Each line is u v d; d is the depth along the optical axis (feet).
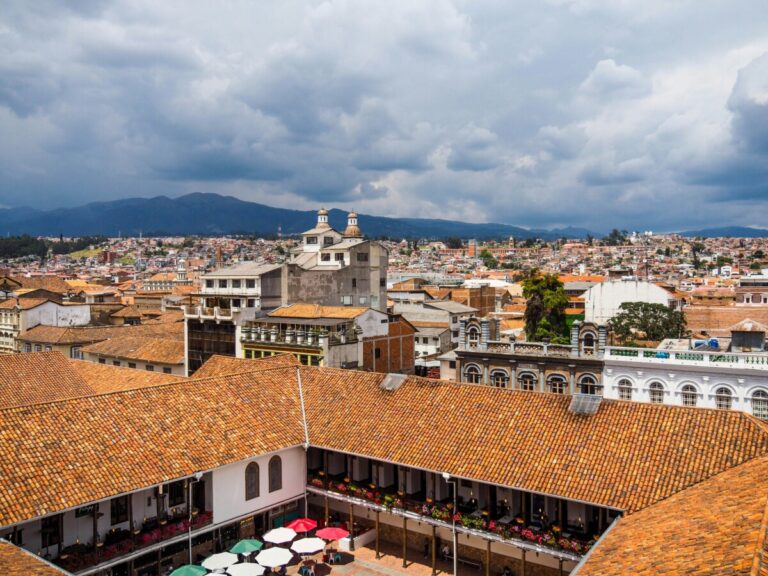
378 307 335.06
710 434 110.83
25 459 107.76
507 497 130.62
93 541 115.34
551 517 126.21
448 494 139.33
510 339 249.96
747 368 167.43
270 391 151.94
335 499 144.25
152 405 131.75
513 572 130.82
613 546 84.43
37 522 112.68
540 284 311.27
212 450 127.44
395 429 135.85
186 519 126.41
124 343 282.15
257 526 143.13
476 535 124.47
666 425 115.55
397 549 145.07
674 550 74.49
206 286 286.66
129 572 121.90
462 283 651.66
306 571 131.03
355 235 404.36
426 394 142.82
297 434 142.72
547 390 203.72
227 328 254.68
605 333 194.59
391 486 145.89
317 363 228.84
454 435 128.98
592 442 117.08
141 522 125.70
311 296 296.30
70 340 298.76
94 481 109.19
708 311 332.60
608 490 106.32
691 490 99.09
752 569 60.75
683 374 177.78
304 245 364.38
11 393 158.71
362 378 154.61
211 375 188.14
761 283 439.63
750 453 104.32
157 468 117.39
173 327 331.16
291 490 144.97
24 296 424.46
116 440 119.65
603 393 192.44
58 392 165.07
